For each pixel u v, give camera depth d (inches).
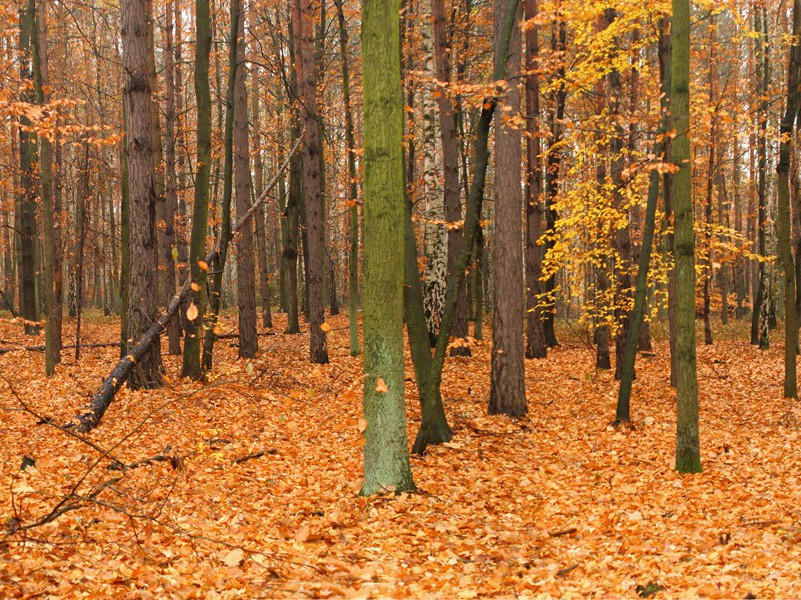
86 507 251.6
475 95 351.6
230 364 653.3
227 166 573.0
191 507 267.3
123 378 431.8
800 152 729.6
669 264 609.0
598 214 596.1
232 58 571.5
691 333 329.7
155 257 517.7
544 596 181.0
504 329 477.1
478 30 912.3
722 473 329.7
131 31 498.6
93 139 434.6
